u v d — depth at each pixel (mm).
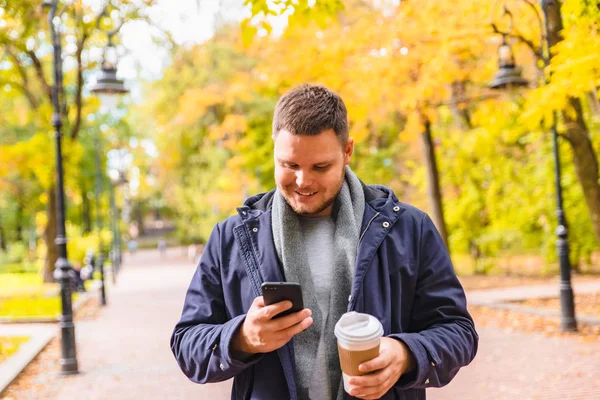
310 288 1975
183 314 2109
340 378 1936
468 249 22906
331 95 1912
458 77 10648
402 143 25969
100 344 11680
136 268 44219
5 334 12703
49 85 20609
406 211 2090
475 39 9539
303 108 1849
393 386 1928
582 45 5711
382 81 10516
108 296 22766
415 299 2070
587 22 5410
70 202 38938
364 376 1696
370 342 1668
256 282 1991
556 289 15914
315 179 1882
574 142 10109
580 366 7875
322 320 1966
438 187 17656
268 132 29812
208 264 2113
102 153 35656
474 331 2031
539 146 18000
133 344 11523
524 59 11438
